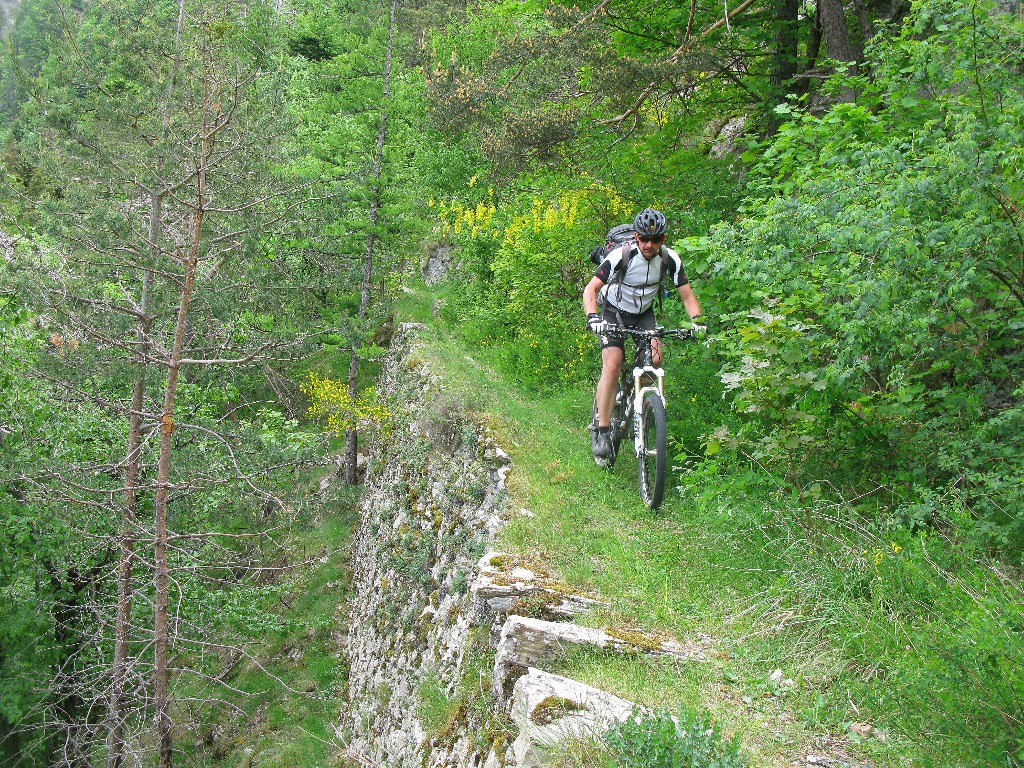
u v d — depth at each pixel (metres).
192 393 15.40
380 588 12.74
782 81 10.49
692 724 3.23
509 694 4.39
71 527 12.43
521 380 11.70
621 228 6.04
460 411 10.03
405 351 15.95
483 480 8.09
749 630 4.49
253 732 14.49
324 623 16.23
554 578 5.19
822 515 5.15
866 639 4.04
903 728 3.43
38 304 11.11
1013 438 4.67
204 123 10.98
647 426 5.93
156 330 12.09
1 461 12.17
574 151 11.07
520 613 4.80
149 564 11.82
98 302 11.34
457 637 7.02
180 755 14.88
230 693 15.74
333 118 19.69
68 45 11.47
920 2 5.20
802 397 5.43
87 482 12.08
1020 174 4.23
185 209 11.73
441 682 7.16
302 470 13.62
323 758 12.54
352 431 19.72
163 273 11.14
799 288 5.30
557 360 11.39
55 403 13.57
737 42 10.69
